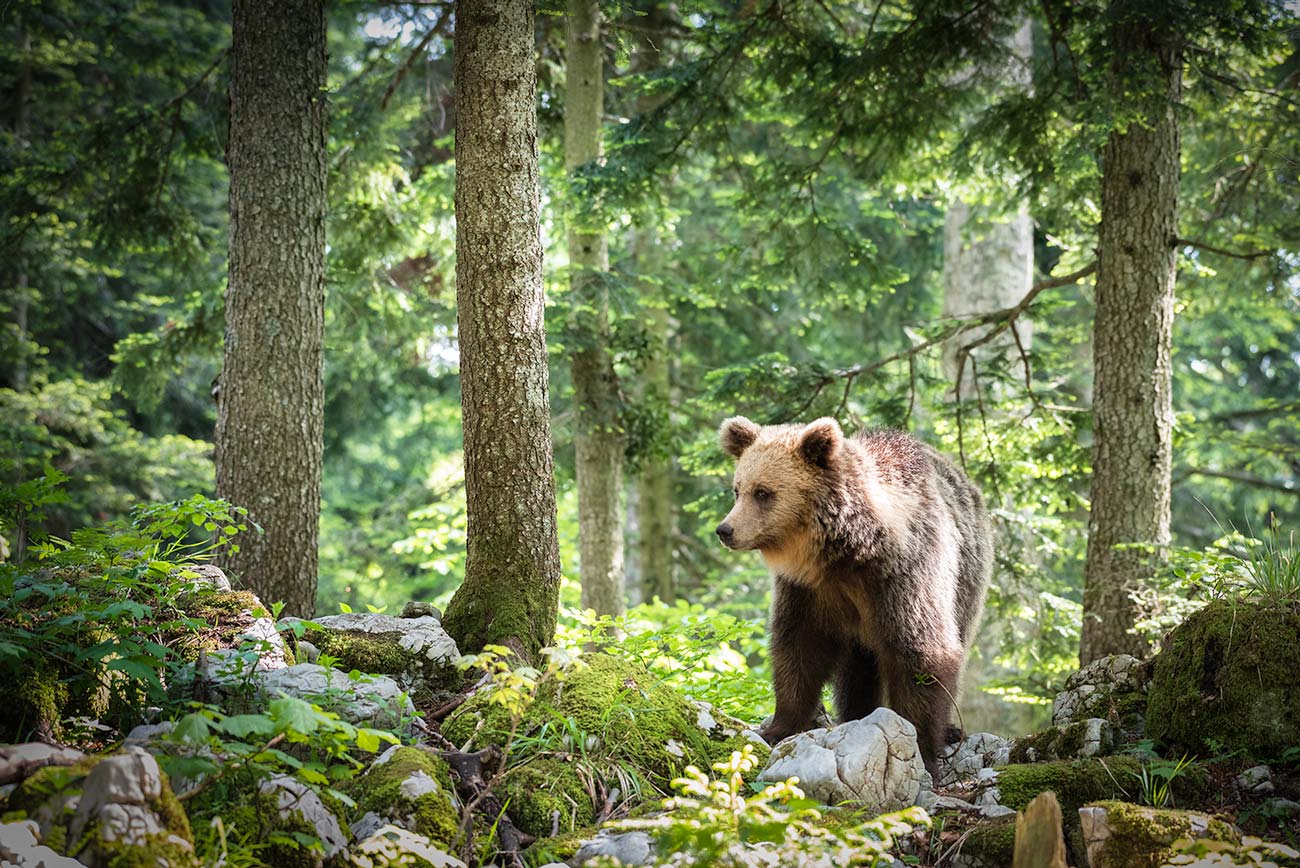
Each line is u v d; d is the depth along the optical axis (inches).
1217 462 759.7
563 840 180.7
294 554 286.0
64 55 637.3
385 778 180.5
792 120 454.6
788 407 437.7
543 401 261.6
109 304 740.7
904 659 242.4
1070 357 689.0
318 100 300.7
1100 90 331.6
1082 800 199.6
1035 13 385.1
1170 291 353.1
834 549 245.1
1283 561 232.4
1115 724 231.8
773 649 263.3
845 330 726.5
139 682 198.1
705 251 668.1
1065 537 493.7
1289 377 899.4
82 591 202.4
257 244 288.7
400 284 596.4
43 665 187.6
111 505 623.2
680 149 444.8
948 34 377.7
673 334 721.0
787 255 470.0
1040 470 422.6
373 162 474.0
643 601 666.2
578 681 217.6
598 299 476.4
